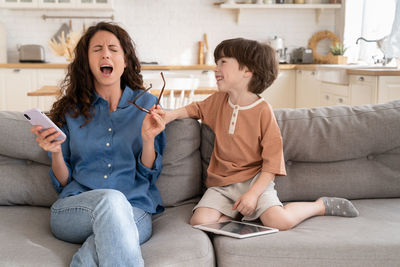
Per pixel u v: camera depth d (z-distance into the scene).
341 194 1.92
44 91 3.21
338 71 4.14
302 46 6.05
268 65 1.85
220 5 5.77
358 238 1.47
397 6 3.86
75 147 1.69
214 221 1.70
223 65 1.86
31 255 1.35
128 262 1.31
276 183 1.91
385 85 3.53
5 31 5.63
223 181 1.82
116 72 1.73
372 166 1.96
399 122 1.95
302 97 5.38
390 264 1.40
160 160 1.75
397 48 3.90
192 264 1.37
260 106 1.83
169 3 5.92
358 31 5.66
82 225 1.41
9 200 1.81
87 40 1.75
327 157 1.93
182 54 6.02
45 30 5.80
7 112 1.93
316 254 1.40
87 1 5.60
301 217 1.66
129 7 5.88
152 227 1.69
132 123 1.74
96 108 1.74
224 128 1.88
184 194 1.89
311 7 5.78
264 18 5.99
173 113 1.91
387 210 1.79
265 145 1.78
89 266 1.30
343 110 2.03
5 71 5.32
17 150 1.83
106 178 1.67
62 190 1.68
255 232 1.53
